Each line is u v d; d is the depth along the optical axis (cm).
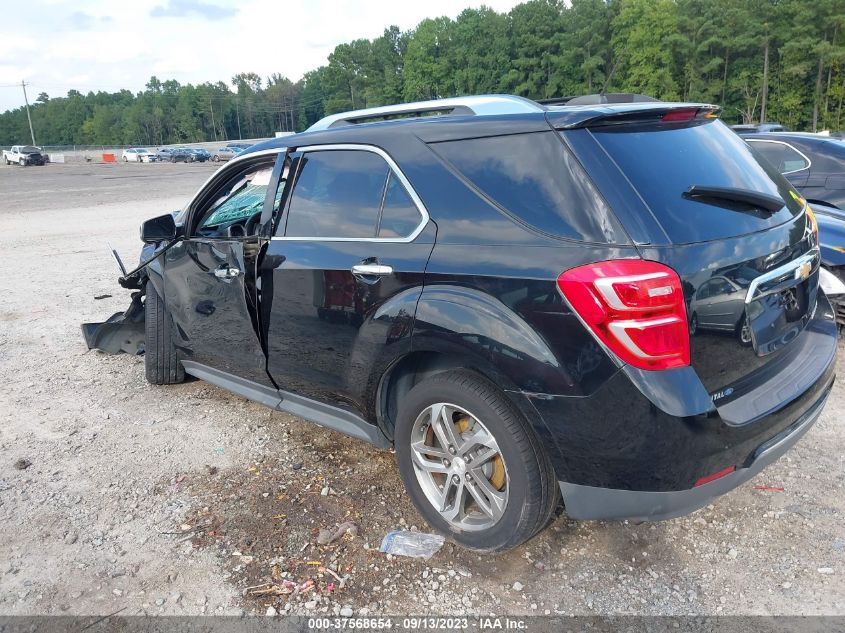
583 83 9431
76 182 3672
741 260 247
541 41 9656
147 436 422
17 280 919
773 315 272
